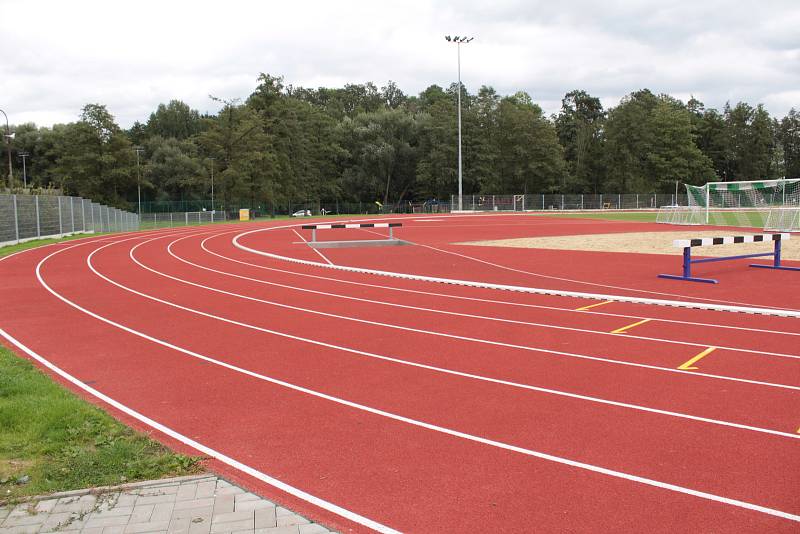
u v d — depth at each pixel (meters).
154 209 79.50
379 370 8.80
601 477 5.34
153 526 4.57
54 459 5.69
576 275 18.98
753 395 7.47
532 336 10.80
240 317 12.83
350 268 21.17
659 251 25.88
